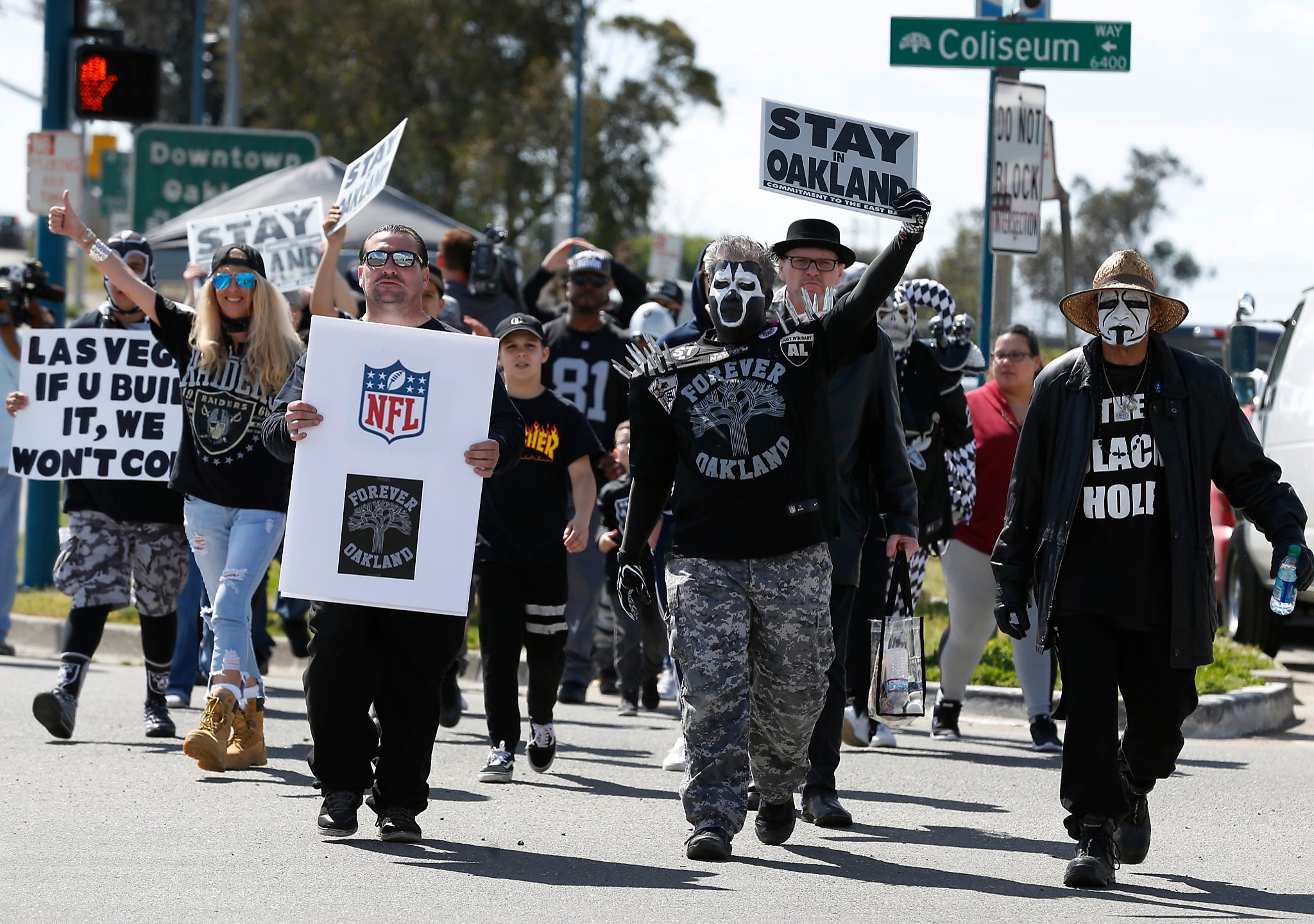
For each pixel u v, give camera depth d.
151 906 10.60
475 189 96.56
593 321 22.31
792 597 12.04
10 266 23.97
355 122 96.06
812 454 12.07
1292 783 16.88
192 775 15.71
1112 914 11.15
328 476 12.23
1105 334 11.78
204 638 21.81
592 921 10.51
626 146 100.38
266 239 22.44
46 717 17.12
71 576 17.64
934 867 12.59
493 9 97.38
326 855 12.23
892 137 15.44
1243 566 29.05
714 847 12.14
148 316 16.38
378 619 12.60
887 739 18.88
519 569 16.05
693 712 12.10
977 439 19.12
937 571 39.25
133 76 28.95
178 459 15.93
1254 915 11.26
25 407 18.25
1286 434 28.83
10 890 10.96
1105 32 22.89
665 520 20.02
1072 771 12.03
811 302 13.95
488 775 15.95
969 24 23.02
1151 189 138.88
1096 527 12.00
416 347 12.36
